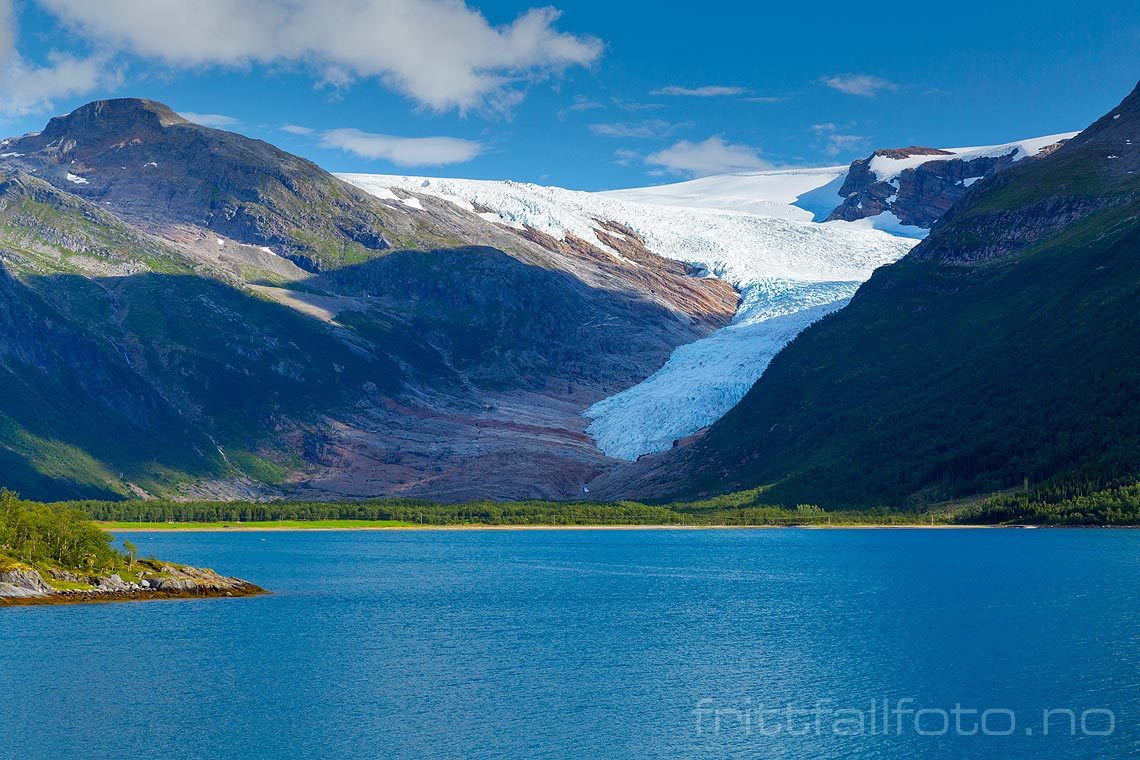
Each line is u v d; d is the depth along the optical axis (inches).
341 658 5241.1
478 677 4884.4
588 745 3907.5
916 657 5260.8
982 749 3870.6
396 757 3772.1
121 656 5201.8
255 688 4655.5
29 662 5059.1
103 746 3873.0
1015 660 5182.1
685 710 4343.0
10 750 3823.8
